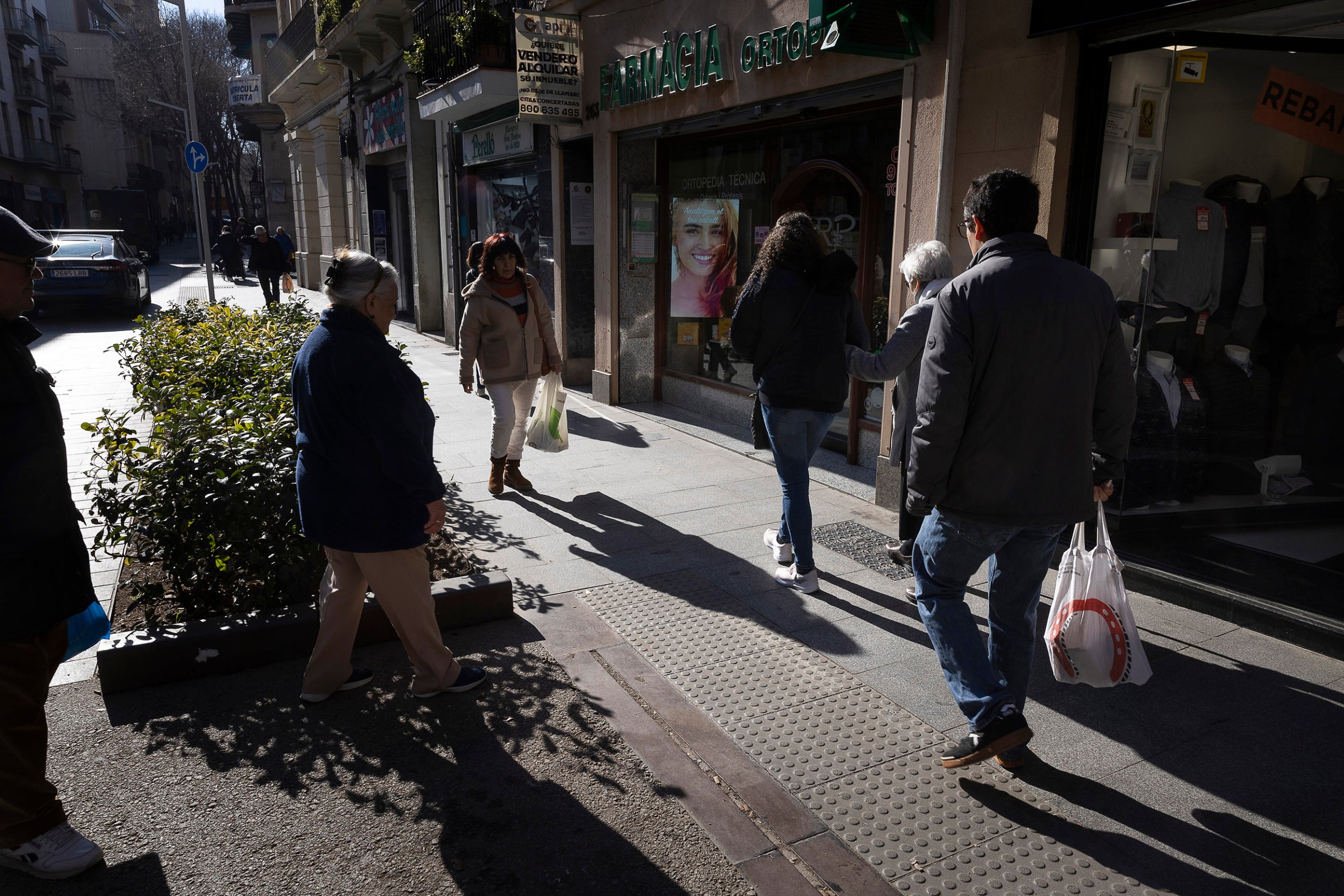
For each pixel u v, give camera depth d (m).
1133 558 4.41
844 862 2.47
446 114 11.53
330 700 3.33
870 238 6.43
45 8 57.56
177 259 46.69
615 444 7.51
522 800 2.74
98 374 10.44
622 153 8.58
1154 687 3.41
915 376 4.10
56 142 57.25
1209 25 3.93
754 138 7.59
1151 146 4.52
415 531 3.07
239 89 39.38
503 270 5.76
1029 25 4.43
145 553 3.97
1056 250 4.48
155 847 2.53
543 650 3.74
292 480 3.75
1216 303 4.82
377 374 2.85
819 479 6.44
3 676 2.33
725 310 8.24
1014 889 2.36
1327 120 4.73
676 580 4.53
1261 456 4.98
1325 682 3.44
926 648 3.77
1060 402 2.56
